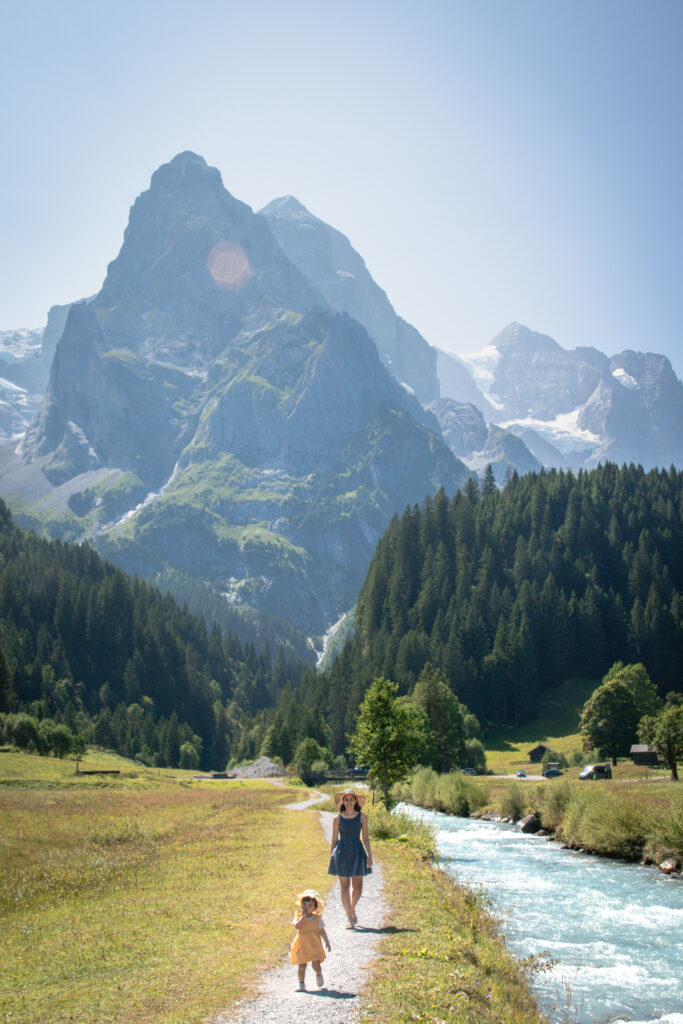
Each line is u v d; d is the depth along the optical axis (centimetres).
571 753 14162
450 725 11144
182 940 1648
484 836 5762
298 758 14150
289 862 2902
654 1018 1778
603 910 3017
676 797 5581
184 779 12281
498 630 18238
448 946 1616
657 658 17825
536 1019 1419
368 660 18275
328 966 1415
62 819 5338
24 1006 1206
